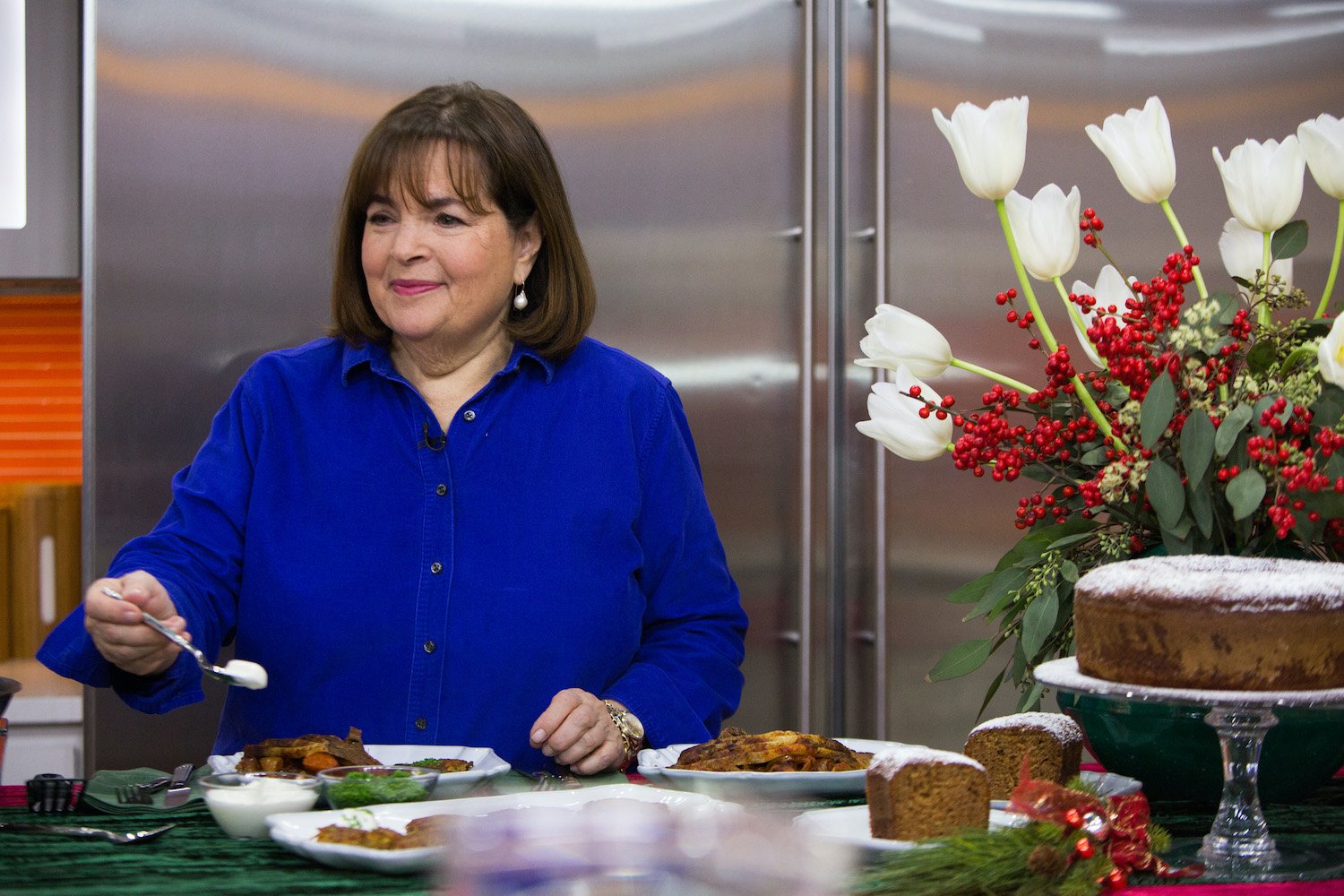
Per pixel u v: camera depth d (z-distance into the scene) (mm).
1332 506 989
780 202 2295
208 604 1369
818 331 2289
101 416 2117
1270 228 1069
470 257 1419
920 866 782
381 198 1434
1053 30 2334
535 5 2246
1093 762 1289
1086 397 1060
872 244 2295
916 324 1072
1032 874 787
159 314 2135
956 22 2307
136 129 2133
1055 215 1061
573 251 1531
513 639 1408
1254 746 907
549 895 451
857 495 2295
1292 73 2375
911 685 2270
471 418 1470
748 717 2264
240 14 2158
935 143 2293
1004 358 2301
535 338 1495
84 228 2117
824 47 2297
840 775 1064
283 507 1438
